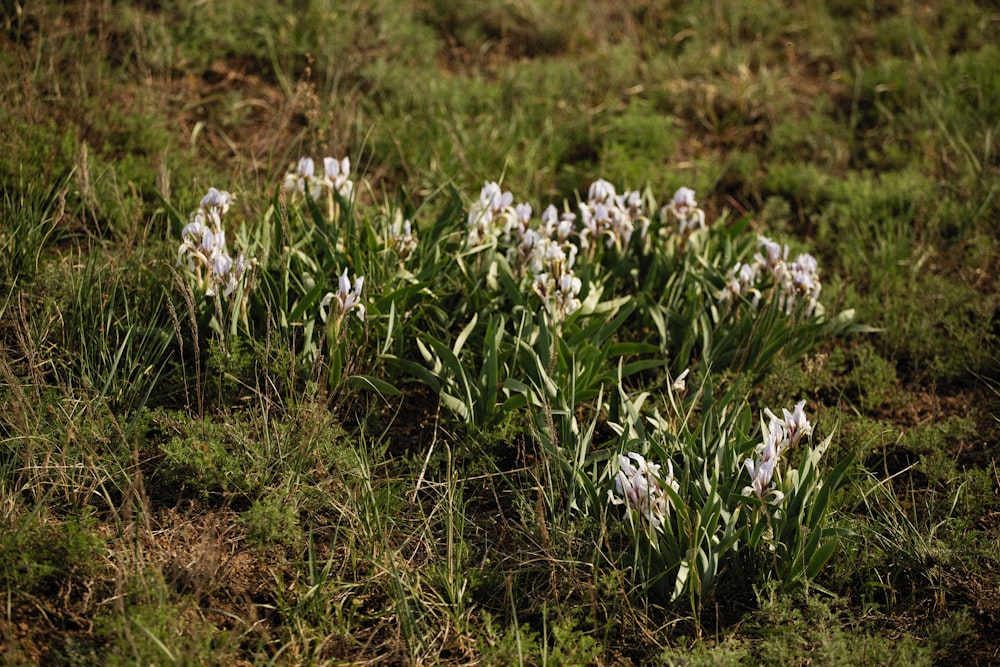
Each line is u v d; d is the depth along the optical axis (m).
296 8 6.02
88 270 3.76
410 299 3.98
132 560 2.91
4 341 3.71
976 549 3.19
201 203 3.86
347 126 4.99
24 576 2.79
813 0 7.04
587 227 4.27
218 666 2.66
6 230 3.99
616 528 3.16
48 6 5.52
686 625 3.02
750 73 6.36
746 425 3.37
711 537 3.03
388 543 3.06
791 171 5.49
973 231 5.07
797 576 2.99
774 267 4.08
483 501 3.48
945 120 5.79
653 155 5.55
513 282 3.90
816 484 3.15
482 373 3.60
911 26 6.65
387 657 2.85
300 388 3.65
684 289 4.30
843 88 6.35
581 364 3.80
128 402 3.51
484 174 5.21
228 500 3.19
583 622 2.99
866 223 5.13
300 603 2.86
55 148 4.56
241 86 5.65
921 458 3.64
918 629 3.04
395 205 4.36
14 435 3.24
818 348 4.41
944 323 4.44
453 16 6.49
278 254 3.93
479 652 2.87
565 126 5.65
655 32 6.77
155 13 5.84
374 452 3.48
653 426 3.70
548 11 6.58
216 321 3.68
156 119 5.10
